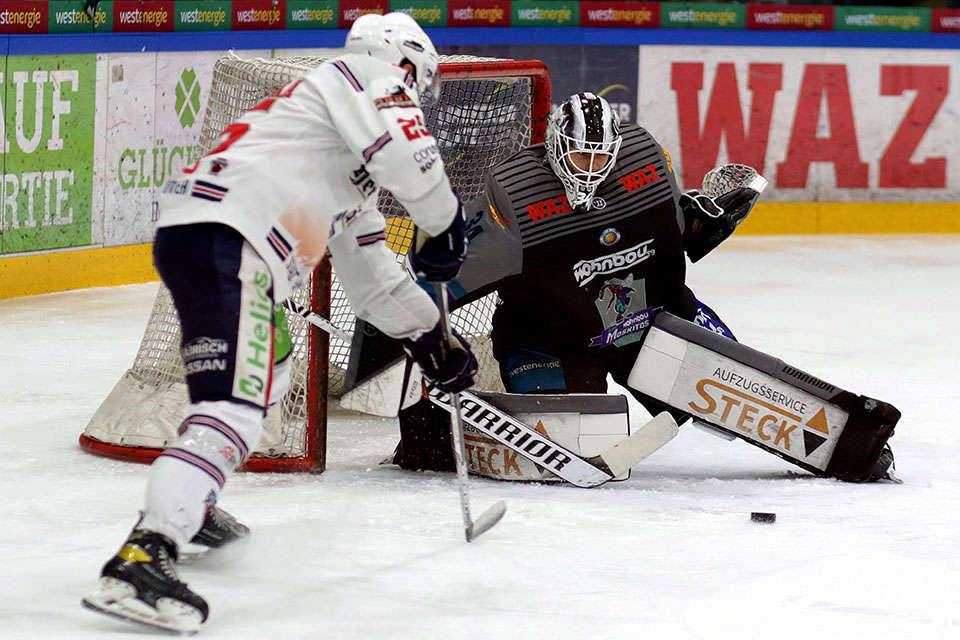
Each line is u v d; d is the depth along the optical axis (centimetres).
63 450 1539
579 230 1464
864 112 4009
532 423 1423
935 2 4431
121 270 3034
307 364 1467
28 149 2773
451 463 1481
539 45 3759
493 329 1580
